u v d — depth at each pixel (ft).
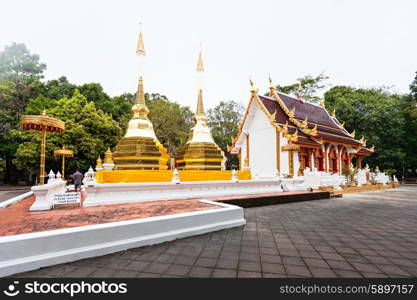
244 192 41.34
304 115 79.20
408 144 122.01
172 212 21.88
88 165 81.15
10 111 100.07
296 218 25.67
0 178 124.06
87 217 19.94
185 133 115.96
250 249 15.29
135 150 38.09
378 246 16.05
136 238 15.87
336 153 79.15
